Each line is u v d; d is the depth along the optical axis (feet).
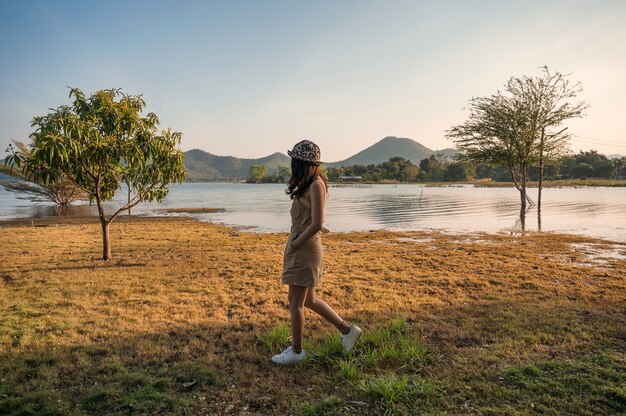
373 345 12.44
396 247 35.91
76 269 25.76
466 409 8.57
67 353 12.00
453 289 20.31
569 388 9.34
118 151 26.03
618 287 20.39
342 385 9.88
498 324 14.32
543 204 97.96
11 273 24.44
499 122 70.85
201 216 76.59
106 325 14.78
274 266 26.84
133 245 37.29
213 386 9.89
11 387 9.91
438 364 10.96
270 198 158.61
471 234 45.34
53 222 63.10
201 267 26.55
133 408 8.82
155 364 11.28
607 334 13.12
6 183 104.06
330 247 36.19
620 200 112.57
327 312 11.53
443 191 205.36
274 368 10.98
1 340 13.08
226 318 15.70
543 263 27.27
